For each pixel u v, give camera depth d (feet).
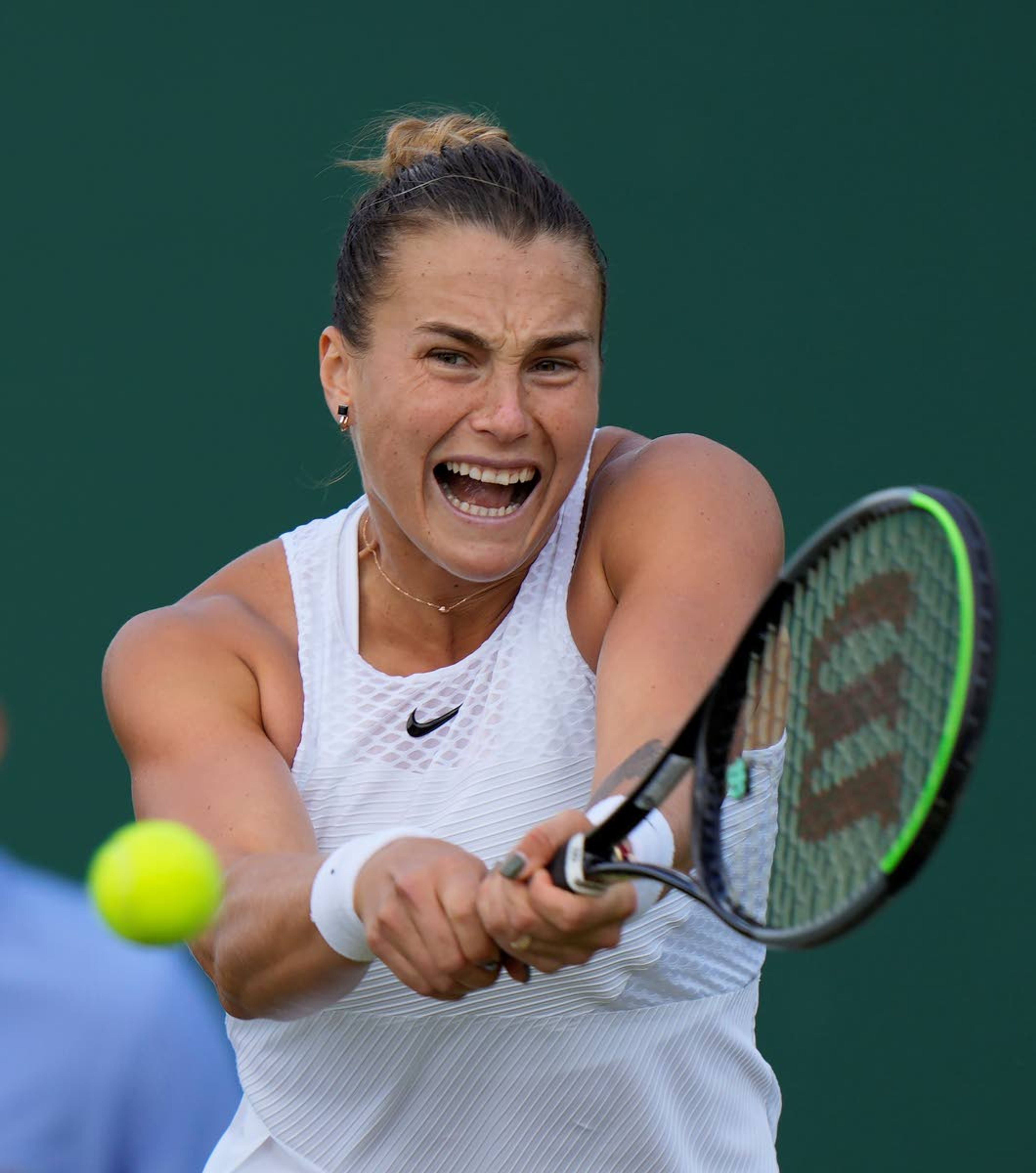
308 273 84.38
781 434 82.28
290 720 39.47
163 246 84.89
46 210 85.20
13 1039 28.55
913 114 82.23
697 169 83.41
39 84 85.56
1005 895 76.13
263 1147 42.63
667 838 30.81
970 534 23.49
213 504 83.82
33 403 84.17
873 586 26.30
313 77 84.99
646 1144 40.47
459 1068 39.70
